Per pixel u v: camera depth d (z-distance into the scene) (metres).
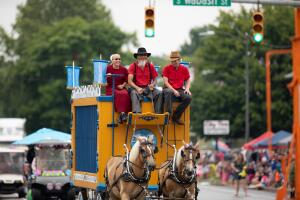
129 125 41.88
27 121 175.25
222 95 136.88
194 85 151.88
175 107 42.31
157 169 41.16
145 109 41.91
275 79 126.62
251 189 89.50
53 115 170.75
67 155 68.81
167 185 40.12
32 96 178.88
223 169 105.31
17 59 194.00
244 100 134.12
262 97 130.25
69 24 177.00
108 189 40.28
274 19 129.38
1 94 184.00
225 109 138.25
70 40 173.62
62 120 171.88
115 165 39.53
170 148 42.38
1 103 184.62
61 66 174.25
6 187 80.69
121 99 41.78
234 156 104.81
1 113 184.25
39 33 181.25
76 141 48.53
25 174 79.50
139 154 37.56
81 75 170.50
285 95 126.19
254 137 136.62
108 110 42.03
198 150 39.41
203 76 157.88
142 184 37.88
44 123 173.62
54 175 67.44
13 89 183.25
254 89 130.00
